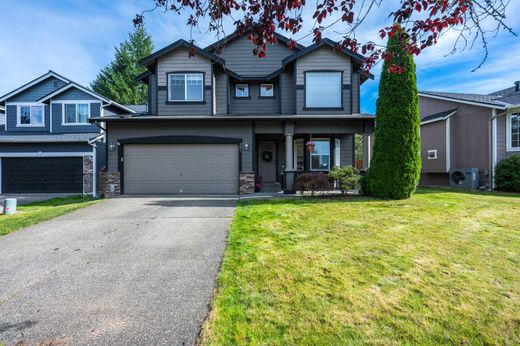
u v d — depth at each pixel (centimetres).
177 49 1147
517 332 222
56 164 1305
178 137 1062
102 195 1130
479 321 235
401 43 302
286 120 1055
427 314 244
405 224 543
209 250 420
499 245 420
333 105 1148
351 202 794
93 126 1441
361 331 223
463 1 265
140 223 590
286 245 427
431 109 1500
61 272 346
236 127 1076
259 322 236
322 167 1199
